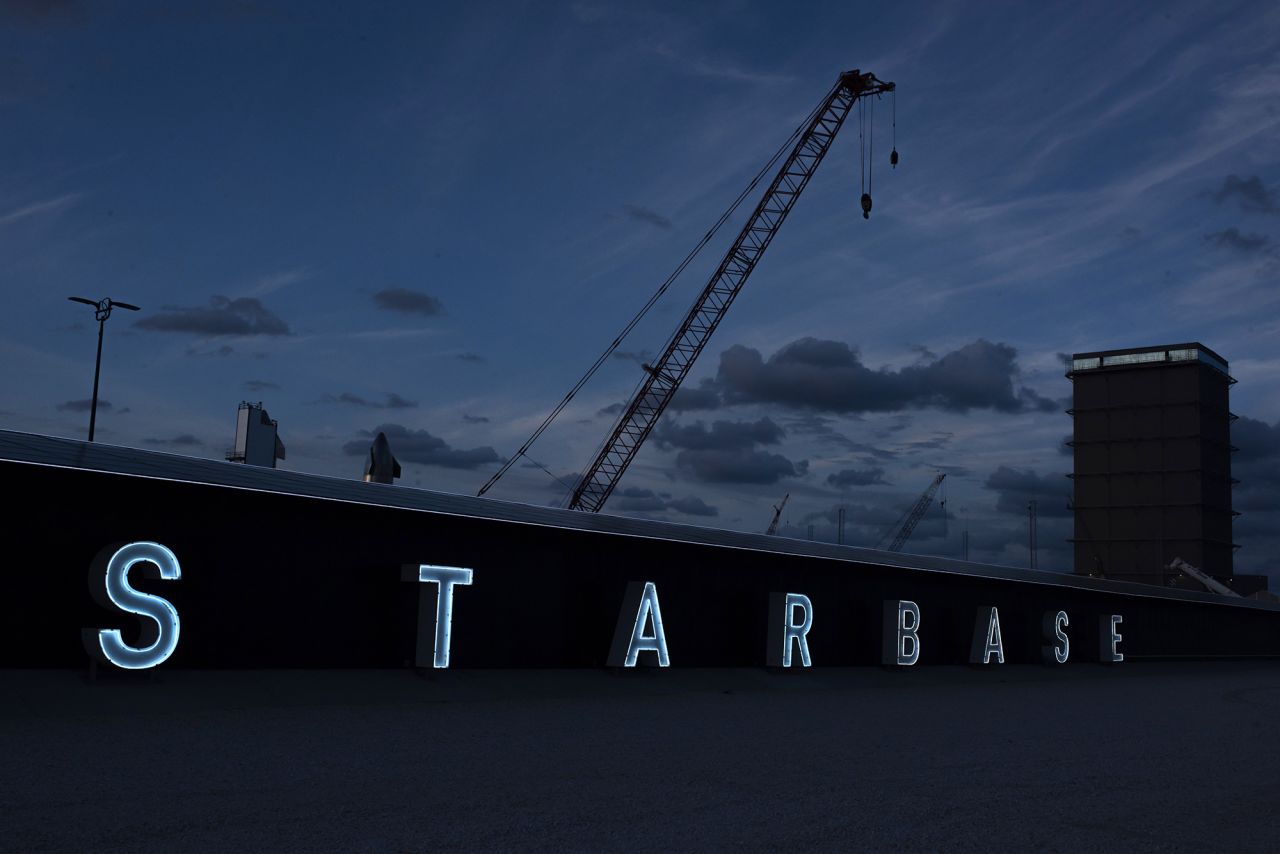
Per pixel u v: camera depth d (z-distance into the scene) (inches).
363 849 389.1
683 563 1416.1
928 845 430.6
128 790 490.3
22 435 893.8
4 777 513.7
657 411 3651.6
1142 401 7381.9
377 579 1102.4
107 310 2085.4
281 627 1024.9
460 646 1159.6
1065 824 487.5
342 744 671.8
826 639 1610.5
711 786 555.2
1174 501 7209.6
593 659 1294.3
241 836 403.5
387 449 1422.2
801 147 3627.0
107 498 930.1
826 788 561.9
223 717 784.3
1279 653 3110.2
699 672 1365.7
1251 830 492.7
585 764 623.2
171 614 901.8
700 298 3641.7
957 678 1663.4
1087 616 2198.6
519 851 394.9
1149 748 818.2
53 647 891.4
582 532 1273.4
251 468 1017.5
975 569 1910.7
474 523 1190.3
